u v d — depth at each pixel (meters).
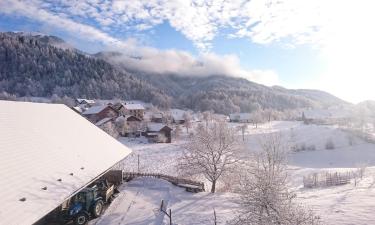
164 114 134.12
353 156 75.19
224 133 32.31
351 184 37.84
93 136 27.83
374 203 23.30
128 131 91.75
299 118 164.25
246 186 18.12
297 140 90.38
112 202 25.30
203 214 22.94
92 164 21.30
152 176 34.06
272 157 18.78
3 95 173.25
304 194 31.61
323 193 31.58
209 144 31.84
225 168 31.20
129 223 21.00
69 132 24.47
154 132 87.44
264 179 17.45
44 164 17.16
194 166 32.41
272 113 175.50
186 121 115.69
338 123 123.88
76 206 19.86
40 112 24.06
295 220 15.95
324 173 46.38
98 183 25.02
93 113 102.88
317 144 86.44
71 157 20.28
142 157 60.09
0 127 17.41
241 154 31.84
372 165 65.81
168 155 62.66
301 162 71.62
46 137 20.53
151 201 25.98
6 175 13.87
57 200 14.62
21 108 22.09
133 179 32.75
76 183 17.27
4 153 15.30
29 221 12.08
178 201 26.36
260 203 17.20
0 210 11.59
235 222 19.50
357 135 92.56
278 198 17.05
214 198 27.66
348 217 20.19
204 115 142.38
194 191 29.33
